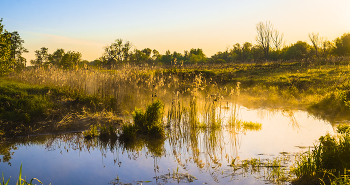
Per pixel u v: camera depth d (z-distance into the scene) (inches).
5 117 389.7
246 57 3484.3
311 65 1226.0
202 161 272.1
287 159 263.7
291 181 211.6
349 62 1232.2
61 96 525.0
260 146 310.8
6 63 863.7
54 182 224.4
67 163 269.9
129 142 342.0
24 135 362.6
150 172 245.3
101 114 454.9
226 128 404.8
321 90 668.7
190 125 409.7
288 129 386.3
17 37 1555.1
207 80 949.2
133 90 613.9
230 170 243.4
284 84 821.9
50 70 752.3
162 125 397.1
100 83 655.1
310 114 483.2
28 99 457.7
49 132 376.8
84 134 368.5
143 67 782.5
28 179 230.1
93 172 246.5
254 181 216.8
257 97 701.9
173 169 251.4
